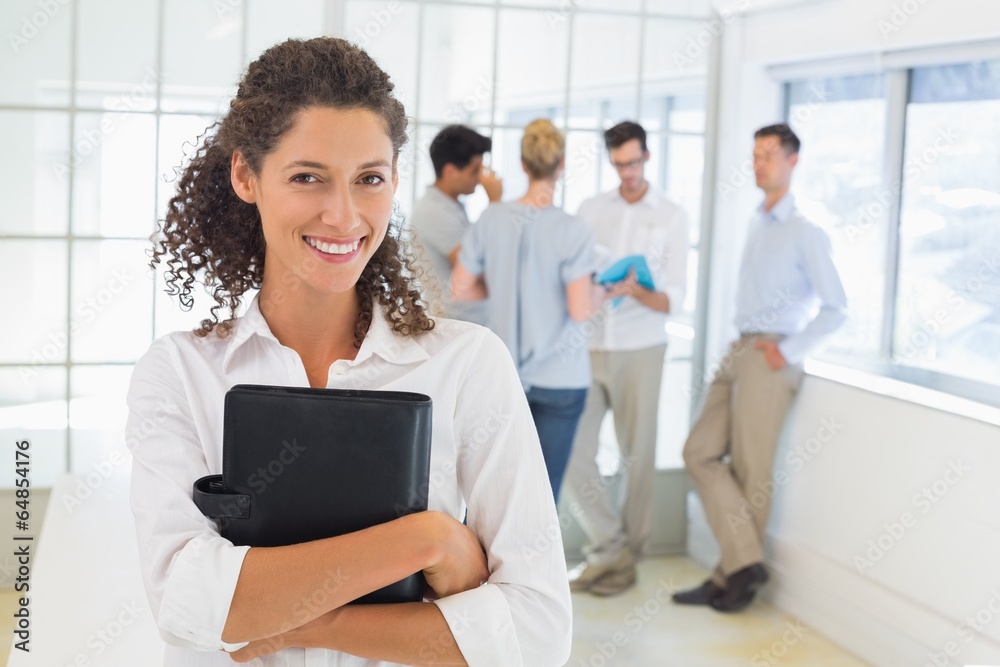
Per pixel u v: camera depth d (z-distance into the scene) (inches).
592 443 148.3
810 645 131.0
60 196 130.0
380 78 35.4
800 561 138.9
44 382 132.6
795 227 133.6
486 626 34.9
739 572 140.4
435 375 38.5
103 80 128.7
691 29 151.9
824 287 132.1
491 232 131.1
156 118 130.6
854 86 142.8
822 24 137.4
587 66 146.9
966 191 125.3
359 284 39.3
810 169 152.5
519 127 143.8
